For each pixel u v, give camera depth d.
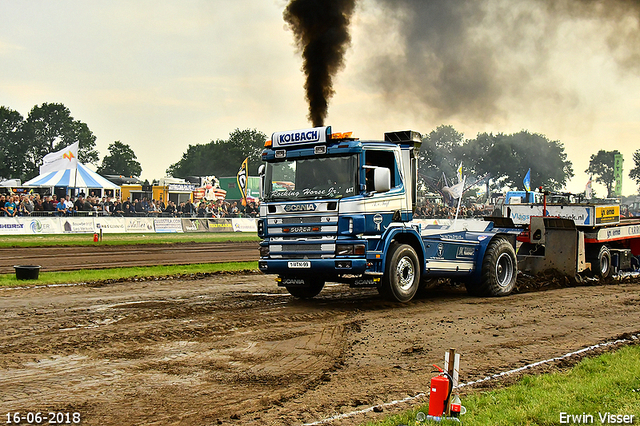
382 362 7.07
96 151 109.31
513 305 11.37
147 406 5.51
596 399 5.52
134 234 32.25
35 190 39.75
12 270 16.41
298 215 10.98
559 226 14.70
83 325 8.86
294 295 12.41
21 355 7.13
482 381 6.17
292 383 6.24
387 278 11.11
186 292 12.73
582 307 11.02
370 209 10.71
